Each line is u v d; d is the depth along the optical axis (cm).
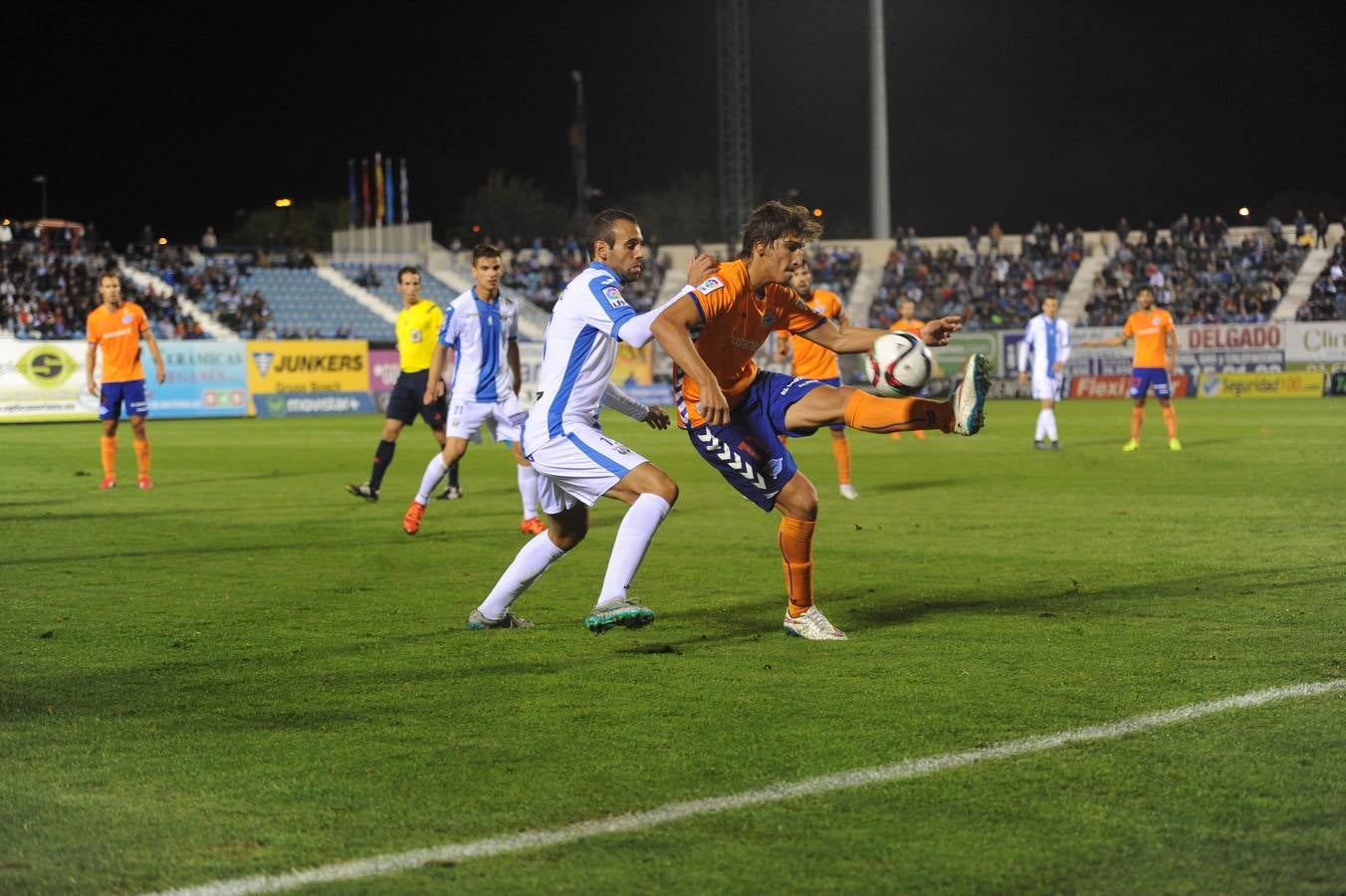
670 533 1263
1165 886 385
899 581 955
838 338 781
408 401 1566
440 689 635
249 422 3819
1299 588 895
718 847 418
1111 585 920
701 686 633
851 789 471
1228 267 5856
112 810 461
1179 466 1962
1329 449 2275
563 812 451
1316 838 419
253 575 1022
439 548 1189
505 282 5981
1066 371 5028
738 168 6869
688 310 699
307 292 5481
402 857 413
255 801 468
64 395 3962
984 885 387
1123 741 525
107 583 983
